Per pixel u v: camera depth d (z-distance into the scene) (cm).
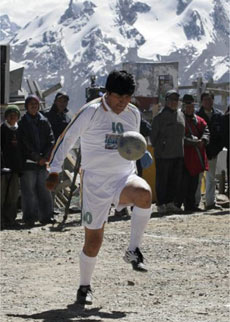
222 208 2700
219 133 2680
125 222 2292
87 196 1280
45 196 2339
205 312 1230
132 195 1256
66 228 2219
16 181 2320
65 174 2916
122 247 1841
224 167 3456
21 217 2550
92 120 1267
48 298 1341
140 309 1259
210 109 2695
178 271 1561
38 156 2305
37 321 1188
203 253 1756
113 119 1271
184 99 2608
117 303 1302
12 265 1642
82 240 1975
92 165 1274
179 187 2564
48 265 1641
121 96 1261
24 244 1916
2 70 2738
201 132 2605
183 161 2573
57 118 2445
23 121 2311
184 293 1373
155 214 2503
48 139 2336
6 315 1221
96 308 1267
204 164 2595
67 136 1270
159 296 1351
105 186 1273
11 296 1356
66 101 2452
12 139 2306
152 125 2538
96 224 1281
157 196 2553
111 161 1270
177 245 1859
